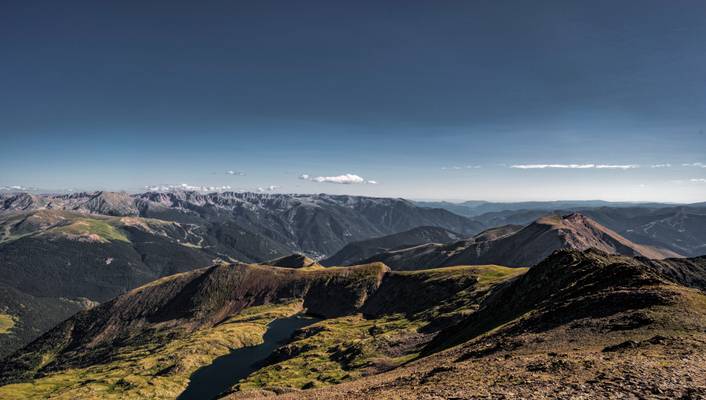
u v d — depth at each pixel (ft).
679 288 242.99
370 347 597.52
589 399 109.29
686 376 117.91
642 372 125.90
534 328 257.75
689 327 182.19
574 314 251.60
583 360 153.17
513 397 122.52
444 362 255.91
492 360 199.52
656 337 171.01
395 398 159.53
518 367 166.40
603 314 232.53
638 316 207.62
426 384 178.40
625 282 281.33
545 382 132.98
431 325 633.61
